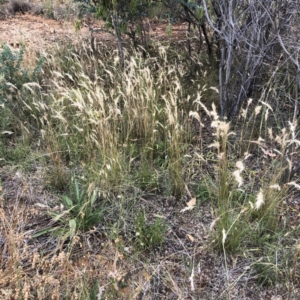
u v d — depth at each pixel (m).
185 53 5.56
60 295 2.21
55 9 8.16
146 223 2.83
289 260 2.46
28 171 3.37
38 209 2.95
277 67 3.53
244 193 2.98
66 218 2.78
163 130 3.74
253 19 3.46
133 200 3.04
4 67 4.32
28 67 4.81
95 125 3.39
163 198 3.10
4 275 2.16
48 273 2.23
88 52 5.54
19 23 7.51
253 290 2.36
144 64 4.80
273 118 3.85
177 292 2.25
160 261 2.54
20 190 3.11
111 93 3.72
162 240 2.64
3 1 8.29
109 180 3.07
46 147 3.57
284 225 2.65
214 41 5.09
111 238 2.64
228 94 4.00
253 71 3.68
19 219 2.81
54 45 5.73
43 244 2.65
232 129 3.87
